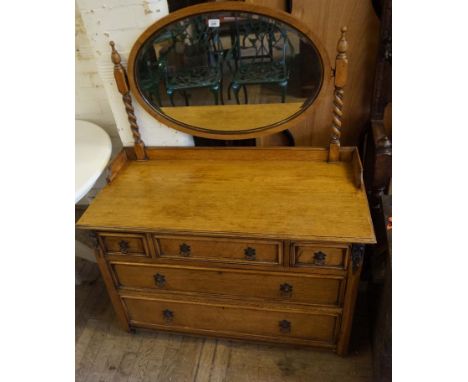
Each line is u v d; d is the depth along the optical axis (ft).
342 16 4.51
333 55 4.81
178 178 5.15
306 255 4.32
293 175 4.98
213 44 4.48
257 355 5.59
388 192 5.57
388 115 5.25
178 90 4.86
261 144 5.67
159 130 5.44
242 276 4.73
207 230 4.25
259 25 4.29
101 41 4.73
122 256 4.89
